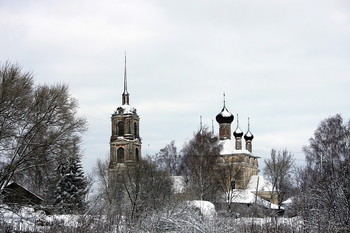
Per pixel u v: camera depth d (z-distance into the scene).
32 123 37.81
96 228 29.81
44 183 39.38
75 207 41.19
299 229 29.27
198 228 28.86
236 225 31.53
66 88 39.69
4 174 35.53
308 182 41.41
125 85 103.81
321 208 28.38
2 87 35.88
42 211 34.44
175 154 97.75
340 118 69.81
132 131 100.44
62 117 39.16
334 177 27.45
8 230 30.75
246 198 80.50
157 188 60.47
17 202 35.56
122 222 31.75
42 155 37.91
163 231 30.08
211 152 75.69
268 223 31.80
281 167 80.81
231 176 77.12
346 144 64.31
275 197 95.56
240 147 108.12
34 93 38.25
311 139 69.38
